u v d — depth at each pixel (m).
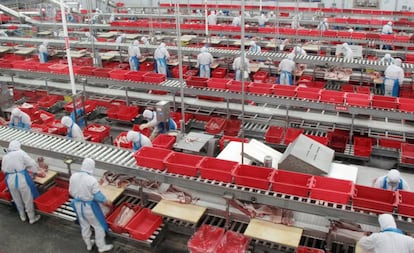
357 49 8.42
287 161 3.71
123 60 9.91
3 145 4.71
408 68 7.17
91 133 6.26
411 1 15.34
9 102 6.90
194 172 3.71
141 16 13.15
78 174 3.85
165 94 7.27
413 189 4.20
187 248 4.20
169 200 4.06
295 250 3.73
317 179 3.48
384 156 5.88
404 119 5.49
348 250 3.76
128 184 4.38
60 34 12.19
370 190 3.36
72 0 14.89
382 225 3.04
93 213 3.94
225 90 6.08
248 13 14.81
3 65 7.67
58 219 4.73
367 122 5.86
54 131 6.20
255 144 4.31
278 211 3.76
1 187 4.91
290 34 9.67
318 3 15.54
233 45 10.50
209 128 6.44
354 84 8.23
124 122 7.27
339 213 3.21
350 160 5.87
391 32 11.03
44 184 4.68
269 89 5.87
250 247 3.82
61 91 8.31
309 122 6.34
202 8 15.41
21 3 15.12
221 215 3.94
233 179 3.58
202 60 8.32
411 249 2.97
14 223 4.69
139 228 4.12
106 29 12.12
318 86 7.86
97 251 4.23
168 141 4.92
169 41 11.04
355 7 16.08
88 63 9.53
